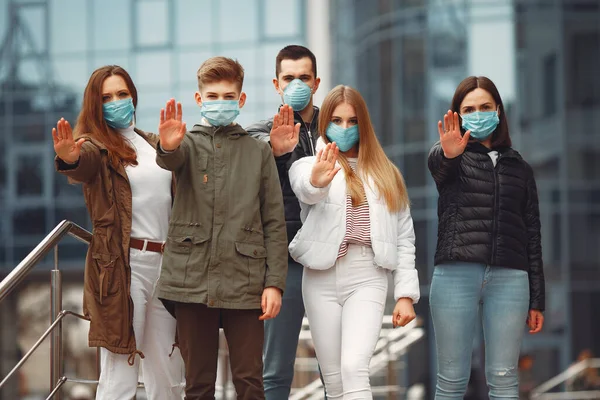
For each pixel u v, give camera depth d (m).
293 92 7.19
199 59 34.28
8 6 35.03
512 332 6.62
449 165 6.62
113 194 6.30
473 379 16.38
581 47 27.69
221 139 6.14
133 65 34.56
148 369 6.48
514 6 27.73
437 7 28.02
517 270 6.66
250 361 5.94
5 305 34.72
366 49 29.41
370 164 6.54
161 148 5.90
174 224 6.04
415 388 25.55
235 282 5.92
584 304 27.66
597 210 27.72
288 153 6.71
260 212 6.14
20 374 34.66
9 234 34.53
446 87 27.89
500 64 27.73
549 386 19.02
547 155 27.73
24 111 34.81
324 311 6.43
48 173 34.62
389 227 6.46
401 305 6.52
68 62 34.81
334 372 6.44
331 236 6.38
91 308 6.21
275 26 34.03
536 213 6.82
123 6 34.69
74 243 34.25
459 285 6.63
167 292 5.95
